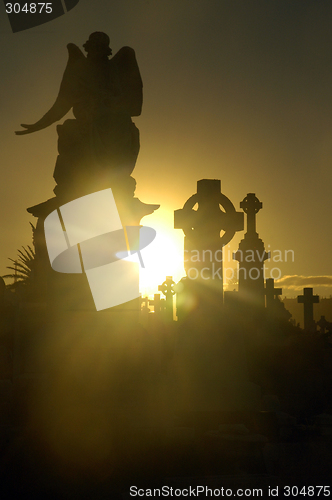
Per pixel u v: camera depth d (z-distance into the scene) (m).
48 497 5.87
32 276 14.48
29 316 10.56
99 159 9.59
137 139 10.14
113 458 6.86
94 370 8.84
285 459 7.38
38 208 10.09
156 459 7.00
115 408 8.31
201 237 12.17
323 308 41.16
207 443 7.94
